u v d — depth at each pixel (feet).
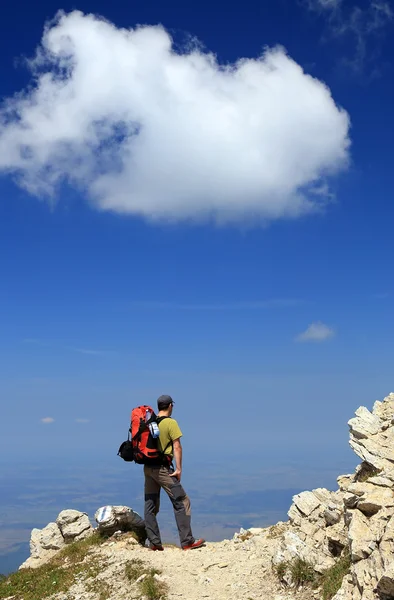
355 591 31.04
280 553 40.57
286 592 36.68
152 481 48.57
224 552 46.16
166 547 50.29
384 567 30.27
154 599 37.29
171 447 47.67
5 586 48.37
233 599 36.70
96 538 53.67
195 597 37.19
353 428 48.60
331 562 37.40
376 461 43.21
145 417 49.39
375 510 35.60
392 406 51.80
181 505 47.75
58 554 54.19
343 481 50.19
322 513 45.78
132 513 53.93
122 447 49.32
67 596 41.37
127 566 42.78
